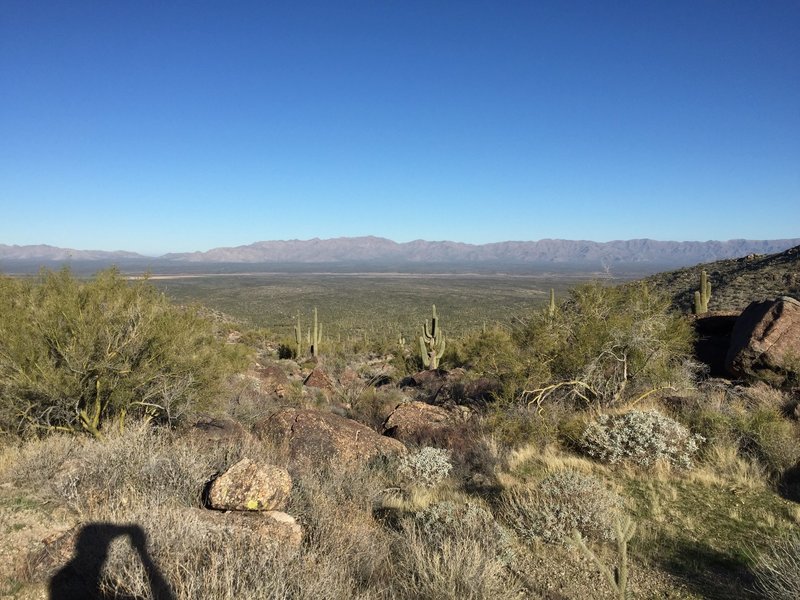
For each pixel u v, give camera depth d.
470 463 8.12
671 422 7.82
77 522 4.68
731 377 11.27
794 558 4.57
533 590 4.52
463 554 4.50
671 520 5.83
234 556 3.93
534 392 10.23
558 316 11.23
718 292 34.62
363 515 6.00
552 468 7.48
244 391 12.59
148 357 8.38
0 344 7.18
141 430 6.73
